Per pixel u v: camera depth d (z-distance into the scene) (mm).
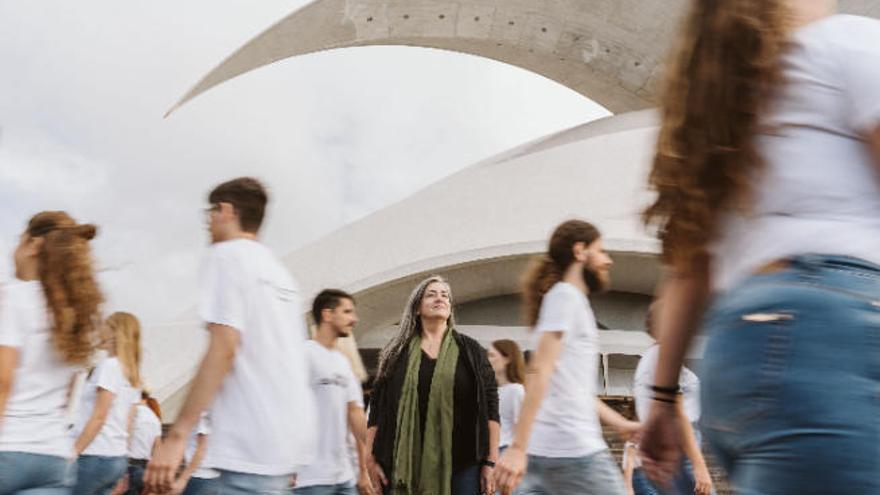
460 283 19703
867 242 1075
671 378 1497
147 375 17828
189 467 4477
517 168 22234
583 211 20656
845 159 1129
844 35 1161
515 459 3068
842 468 950
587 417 3379
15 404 2910
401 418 4719
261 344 2775
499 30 28516
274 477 2711
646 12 27281
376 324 19781
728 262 1244
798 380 992
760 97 1181
